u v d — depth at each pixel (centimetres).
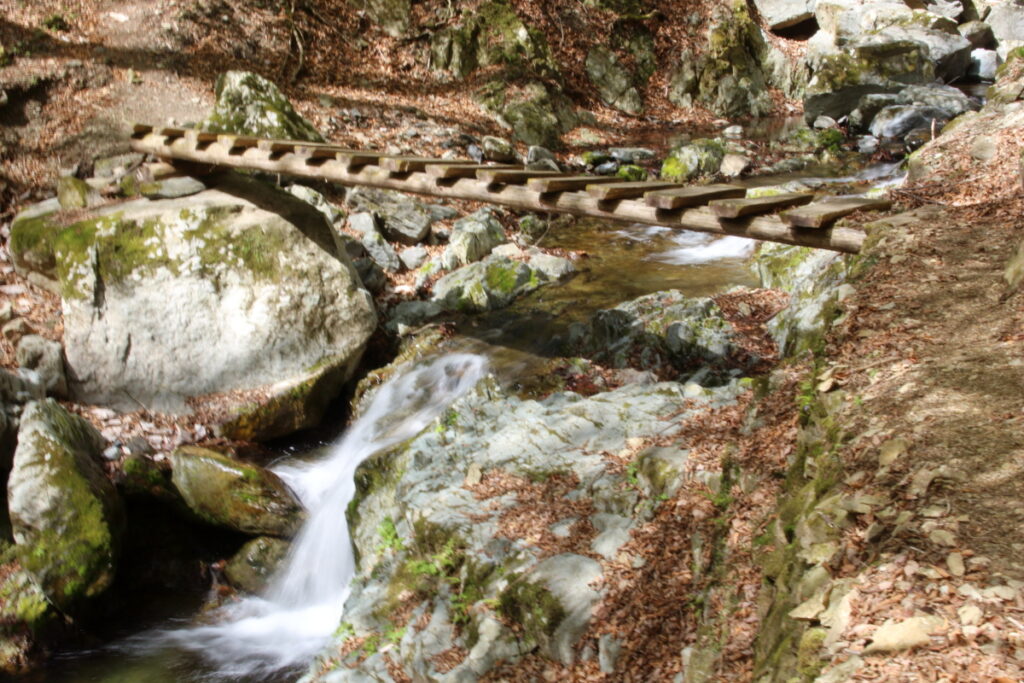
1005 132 778
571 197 600
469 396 621
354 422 785
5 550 615
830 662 238
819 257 811
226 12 1355
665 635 376
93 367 757
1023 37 2023
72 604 590
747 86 1791
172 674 561
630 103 1719
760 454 426
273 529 650
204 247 763
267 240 776
